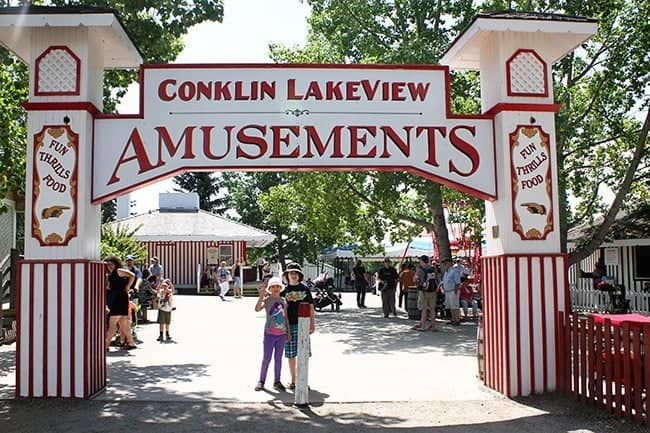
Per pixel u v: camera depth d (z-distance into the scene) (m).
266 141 9.40
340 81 9.53
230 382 10.29
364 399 9.04
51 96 9.02
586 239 23.05
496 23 9.12
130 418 7.88
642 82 18.70
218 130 9.39
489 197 9.50
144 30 12.68
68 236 8.92
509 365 9.05
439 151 9.53
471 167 9.53
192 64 9.44
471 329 17.36
